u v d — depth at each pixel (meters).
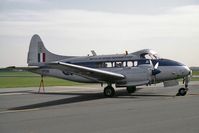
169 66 20.75
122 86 20.86
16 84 40.94
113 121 10.80
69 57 25.22
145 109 13.69
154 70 20.11
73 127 9.89
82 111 13.49
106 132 9.06
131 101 17.31
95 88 30.80
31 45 26.83
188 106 14.45
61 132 9.23
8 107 15.49
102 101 17.67
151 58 21.19
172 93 22.67
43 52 26.34
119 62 21.91
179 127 9.52
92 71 19.62
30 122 10.91
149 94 22.08
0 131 9.48
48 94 23.41
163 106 14.62
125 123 10.37
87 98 19.73
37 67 25.42
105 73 19.81
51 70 24.88
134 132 8.98
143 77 20.17
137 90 26.06
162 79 20.92
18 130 9.59
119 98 19.42
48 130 9.52
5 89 29.20
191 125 9.80
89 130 9.40
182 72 20.58
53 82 48.06
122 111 13.22
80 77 23.30
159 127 9.58
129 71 20.56
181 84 34.25
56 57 25.70
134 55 21.64
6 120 11.41
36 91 26.52
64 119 11.42
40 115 12.54
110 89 20.72
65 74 24.09
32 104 16.70
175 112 12.59
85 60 23.58
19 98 20.28
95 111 13.41
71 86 35.09
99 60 22.83
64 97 20.73
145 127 9.62
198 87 29.69
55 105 16.03
